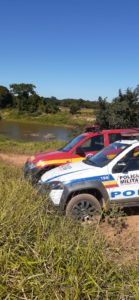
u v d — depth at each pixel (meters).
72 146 10.09
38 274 3.52
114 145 7.93
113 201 6.86
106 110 20.95
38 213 4.99
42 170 9.55
